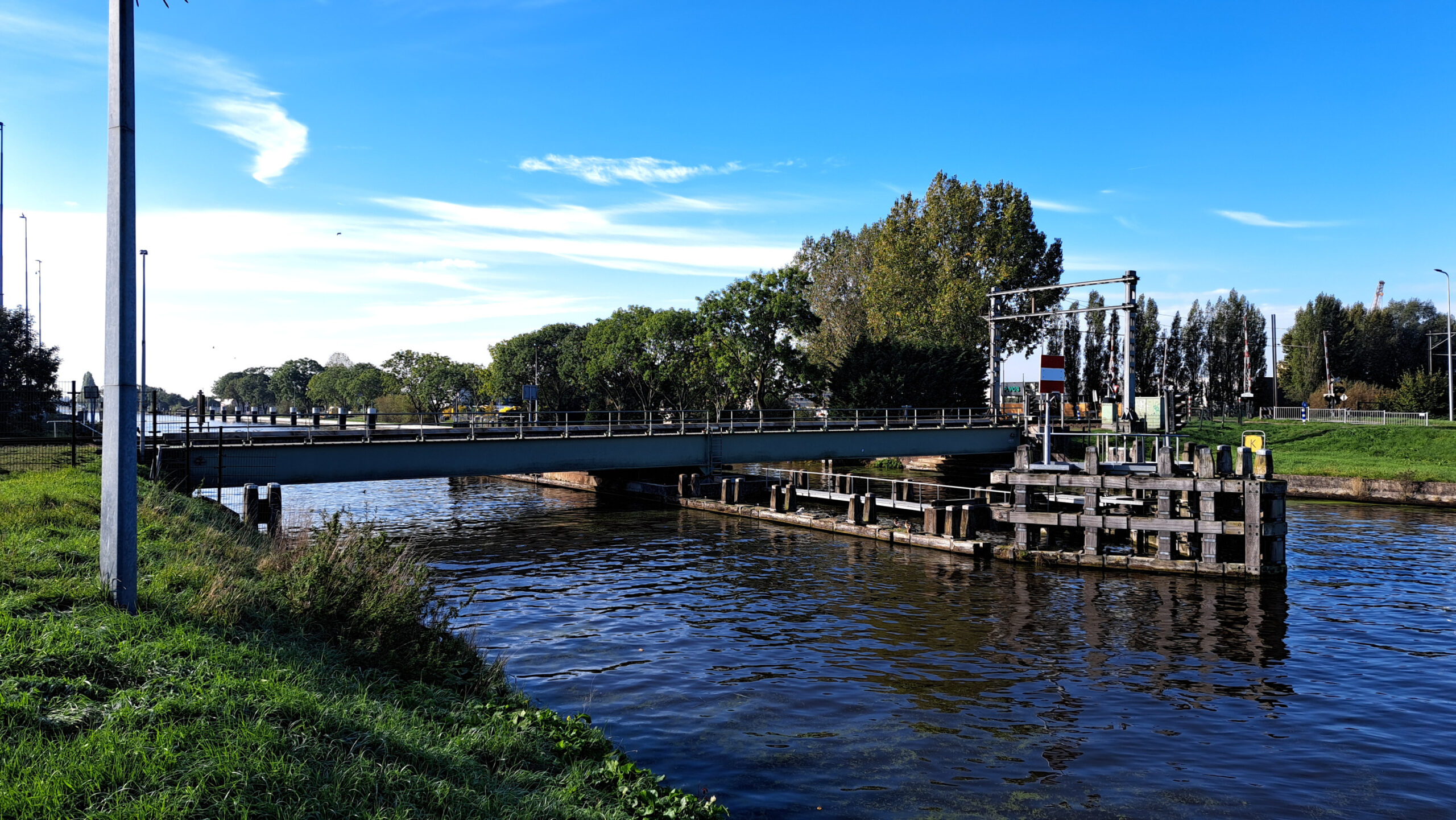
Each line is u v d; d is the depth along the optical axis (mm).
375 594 12023
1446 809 10891
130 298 9461
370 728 7590
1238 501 28125
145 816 5215
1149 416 36406
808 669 16703
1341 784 11625
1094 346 89812
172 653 8055
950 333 73812
